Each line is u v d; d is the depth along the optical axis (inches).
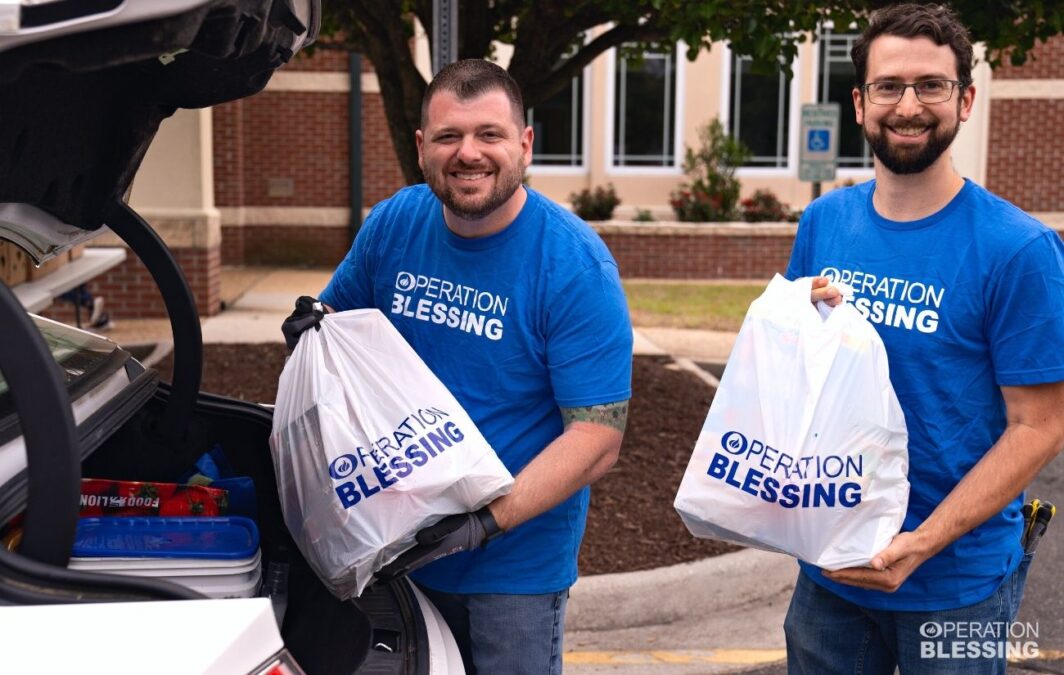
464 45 258.2
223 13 74.3
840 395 97.3
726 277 614.5
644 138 684.7
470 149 97.8
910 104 98.0
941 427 100.9
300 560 106.2
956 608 102.7
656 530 217.2
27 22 66.3
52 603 68.2
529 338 103.5
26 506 74.2
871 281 104.0
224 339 393.4
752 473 98.0
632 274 613.3
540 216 104.7
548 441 107.4
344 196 602.2
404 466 91.8
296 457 95.5
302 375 96.4
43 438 71.0
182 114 429.4
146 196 433.1
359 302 114.5
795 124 686.5
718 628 191.8
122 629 66.4
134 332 407.5
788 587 206.4
